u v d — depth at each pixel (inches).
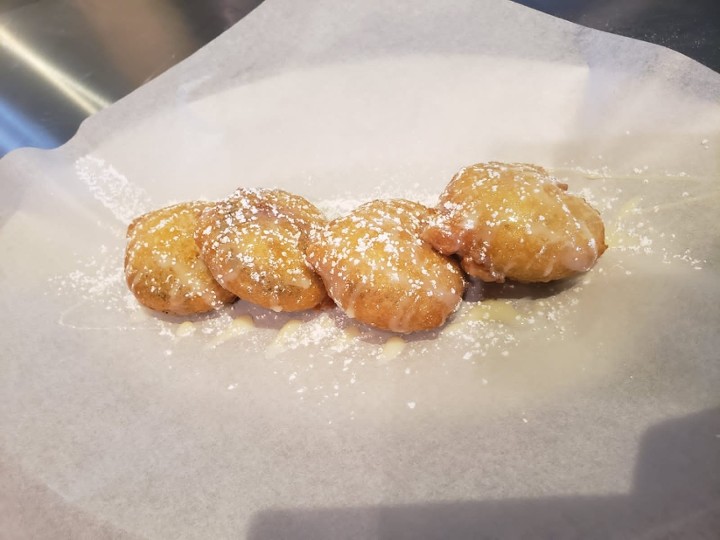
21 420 8.7
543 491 7.1
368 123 11.6
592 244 8.4
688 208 9.4
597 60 11.0
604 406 7.7
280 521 7.4
